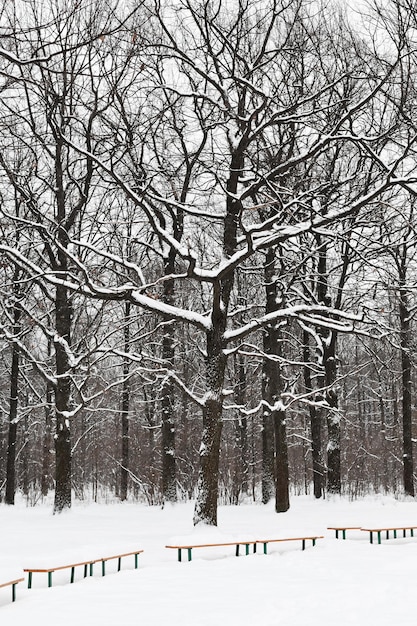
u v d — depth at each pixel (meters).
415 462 44.41
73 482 44.72
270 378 24.38
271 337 24.44
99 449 46.69
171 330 24.94
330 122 18.47
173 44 17.19
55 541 15.63
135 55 16.00
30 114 16.98
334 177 21.69
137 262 23.75
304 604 8.79
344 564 12.22
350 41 18.14
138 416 42.44
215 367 16.42
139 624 7.87
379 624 7.61
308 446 39.62
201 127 18.58
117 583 10.62
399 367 40.25
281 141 19.53
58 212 21.20
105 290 16.27
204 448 16.03
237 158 17.53
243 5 18.08
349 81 18.25
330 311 17.52
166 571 11.71
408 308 29.00
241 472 35.09
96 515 22.08
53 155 21.02
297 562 12.53
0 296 24.47
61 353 21.95
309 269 25.53
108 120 17.16
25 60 8.73
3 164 16.92
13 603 9.48
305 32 18.95
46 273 17.11
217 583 10.48
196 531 15.50
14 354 29.16
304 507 24.55
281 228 16.64
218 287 16.19
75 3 12.87
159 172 17.66
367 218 20.55
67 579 11.93
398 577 10.65
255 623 7.78
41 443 48.19
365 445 45.53
